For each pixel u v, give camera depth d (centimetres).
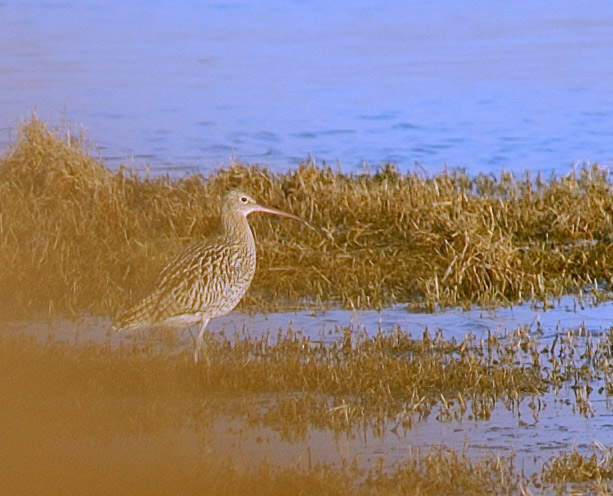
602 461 983
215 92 3019
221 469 947
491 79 3216
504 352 1300
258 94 3003
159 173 2139
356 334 1367
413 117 2752
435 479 941
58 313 1423
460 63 3447
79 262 1548
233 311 1466
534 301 1512
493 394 1159
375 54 3594
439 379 1190
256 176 1920
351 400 1137
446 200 1786
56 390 1134
